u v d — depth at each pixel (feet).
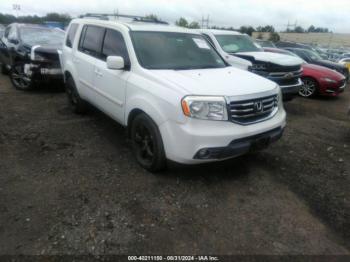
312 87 28.81
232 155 10.37
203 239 8.54
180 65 12.89
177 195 10.55
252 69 22.17
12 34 27.09
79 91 17.17
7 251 7.71
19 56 23.84
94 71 14.90
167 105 10.16
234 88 10.62
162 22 17.30
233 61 22.88
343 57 63.82
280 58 22.61
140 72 11.85
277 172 12.69
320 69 28.99
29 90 24.70
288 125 19.58
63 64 18.92
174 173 11.95
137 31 13.29
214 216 9.57
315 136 17.57
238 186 11.39
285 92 22.20
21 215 9.07
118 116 13.48
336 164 13.78
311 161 13.96
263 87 11.41
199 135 9.69
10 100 21.54
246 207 10.13
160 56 12.85
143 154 12.28
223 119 9.96
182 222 9.19
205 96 9.83
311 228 9.29
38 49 22.53
